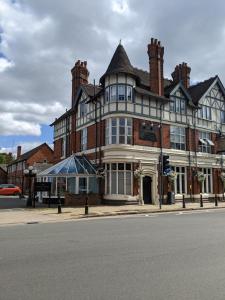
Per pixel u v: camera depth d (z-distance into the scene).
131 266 7.63
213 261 8.13
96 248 9.70
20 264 7.84
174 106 33.84
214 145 37.00
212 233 12.59
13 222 17.48
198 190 34.53
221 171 37.44
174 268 7.48
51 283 6.39
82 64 39.00
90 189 30.84
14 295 5.74
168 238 11.45
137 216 20.53
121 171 29.27
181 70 39.28
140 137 30.44
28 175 28.19
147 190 30.69
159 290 5.99
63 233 12.79
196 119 35.59
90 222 17.06
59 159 41.59
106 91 30.91
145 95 30.98
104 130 30.94
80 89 35.81
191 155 34.38
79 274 6.99
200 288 6.11
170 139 32.88
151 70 32.91
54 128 44.66
